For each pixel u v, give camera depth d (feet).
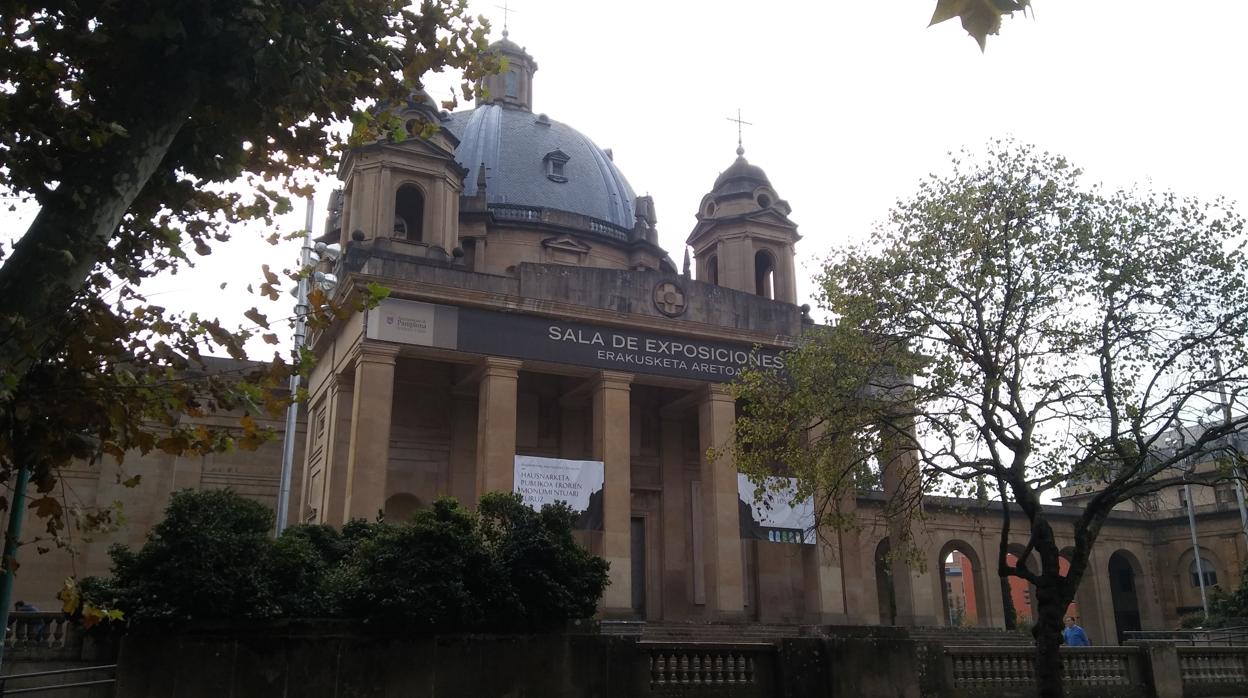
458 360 107.14
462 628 49.06
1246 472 56.13
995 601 160.25
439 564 49.65
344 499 106.32
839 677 49.01
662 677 49.42
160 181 32.50
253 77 29.55
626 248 156.56
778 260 143.43
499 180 152.97
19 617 62.13
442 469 116.88
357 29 33.53
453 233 121.29
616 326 112.37
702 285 119.65
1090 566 177.68
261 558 49.49
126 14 28.25
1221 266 55.67
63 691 44.83
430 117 120.26
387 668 47.32
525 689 48.44
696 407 125.70
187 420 127.54
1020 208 57.77
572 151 162.91
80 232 26.25
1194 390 55.26
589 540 108.68
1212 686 62.95
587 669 48.96
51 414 26.58
